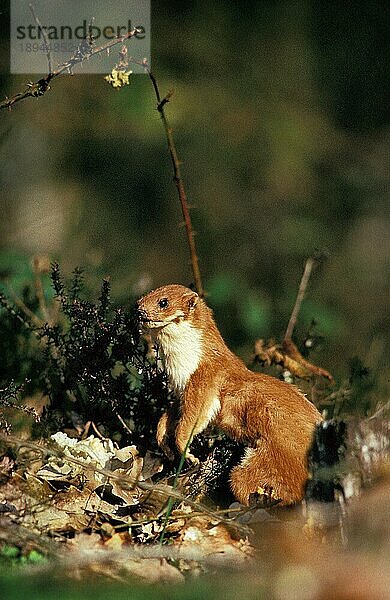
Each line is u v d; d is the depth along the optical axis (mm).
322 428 8953
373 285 21359
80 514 9086
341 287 21109
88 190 22156
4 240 19500
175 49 22469
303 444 9375
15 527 8430
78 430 10508
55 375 10867
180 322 9953
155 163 22578
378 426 8586
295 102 23141
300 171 22812
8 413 10609
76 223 19422
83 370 10383
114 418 10617
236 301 16016
